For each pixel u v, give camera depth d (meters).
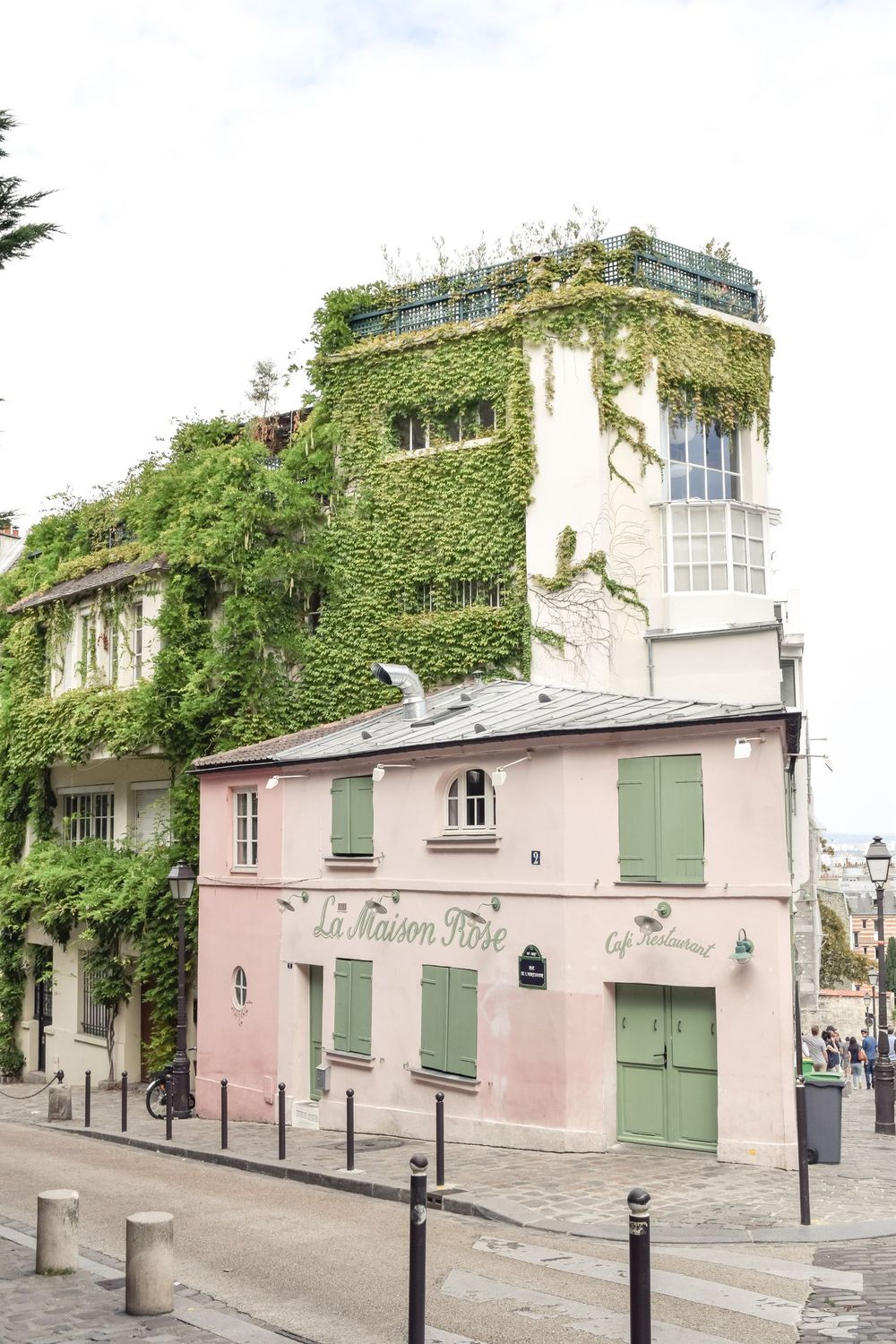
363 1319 9.14
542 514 25.61
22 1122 23.27
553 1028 16.45
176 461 31.59
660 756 16.20
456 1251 11.09
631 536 25.11
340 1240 11.60
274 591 27.78
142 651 28.95
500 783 17.38
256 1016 21.69
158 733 27.12
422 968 18.41
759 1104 15.02
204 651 27.55
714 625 24.80
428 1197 13.37
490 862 17.64
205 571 27.78
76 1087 29.75
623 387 25.39
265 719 27.34
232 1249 11.32
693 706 17.05
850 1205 12.61
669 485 25.73
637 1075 16.20
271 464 29.30
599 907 16.44
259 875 21.92
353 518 27.89
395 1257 10.91
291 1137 18.92
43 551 35.34
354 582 27.64
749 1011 15.23
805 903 32.72
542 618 25.34
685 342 25.94
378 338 28.30
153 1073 25.84
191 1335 8.78
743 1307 9.14
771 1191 13.33
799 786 26.70
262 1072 21.44
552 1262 10.63
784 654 26.66
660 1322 8.84
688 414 26.11
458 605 26.91
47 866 29.73
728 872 15.58
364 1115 18.97
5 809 33.56
